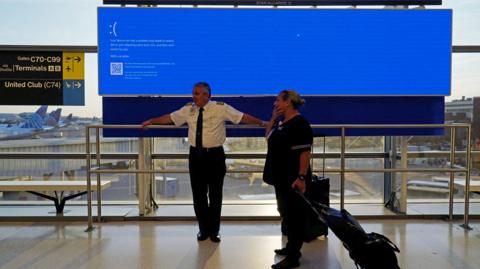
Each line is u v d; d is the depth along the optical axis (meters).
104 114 4.19
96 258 3.11
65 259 3.09
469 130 3.86
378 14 4.19
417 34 4.20
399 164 4.59
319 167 4.89
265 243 3.47
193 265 2.97
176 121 3.58
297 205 2.90
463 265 2.96
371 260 2.51
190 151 3.46
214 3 4.18
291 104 2.91
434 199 5.00
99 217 4.11
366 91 4.23
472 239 3.56
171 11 4.14
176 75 4.18
